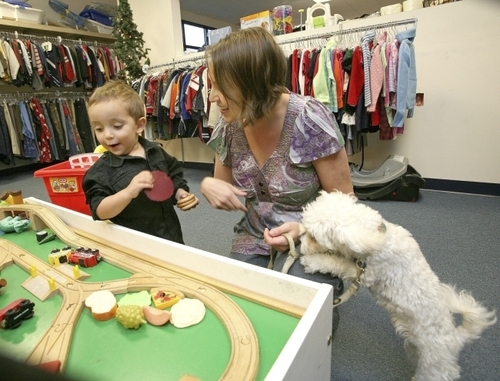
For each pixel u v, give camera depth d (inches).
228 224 82.8
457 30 90.4
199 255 24.7
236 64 27.8
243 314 19.9
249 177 36.4
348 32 94.8
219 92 30.2
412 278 25.7
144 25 150.3
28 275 26.7
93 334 19.8
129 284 23.6
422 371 27.3
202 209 94.5
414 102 86.7
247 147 35.7
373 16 104.3
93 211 34.3
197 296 22.0
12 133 134.0
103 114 37.4
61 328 19.4
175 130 125.6
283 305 21.0
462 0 88.0
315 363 18.2
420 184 92.1
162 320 20.1
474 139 95.0
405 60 81.5
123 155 40.1
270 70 28.7
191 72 116.6
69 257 27.8
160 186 34.9
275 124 32.9
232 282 23.5
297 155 32.9
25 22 135.1
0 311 20.4
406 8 97.4
